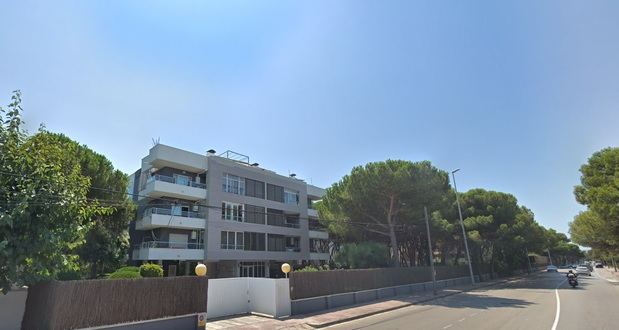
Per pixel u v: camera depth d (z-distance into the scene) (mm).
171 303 12477
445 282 34188
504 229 42250
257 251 41594
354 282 22078
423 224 34781
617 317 14641
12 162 9000
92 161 25219
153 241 34438
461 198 45500
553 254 120875
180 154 37844
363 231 35375
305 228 48844
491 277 49781
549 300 22016
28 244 8820
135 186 43094
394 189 30219
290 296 17297
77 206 10078
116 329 10977
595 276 57438
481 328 12727
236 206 41031
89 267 26438
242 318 16109
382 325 14086
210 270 38312
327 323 14922
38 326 10227
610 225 26625
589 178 29453
